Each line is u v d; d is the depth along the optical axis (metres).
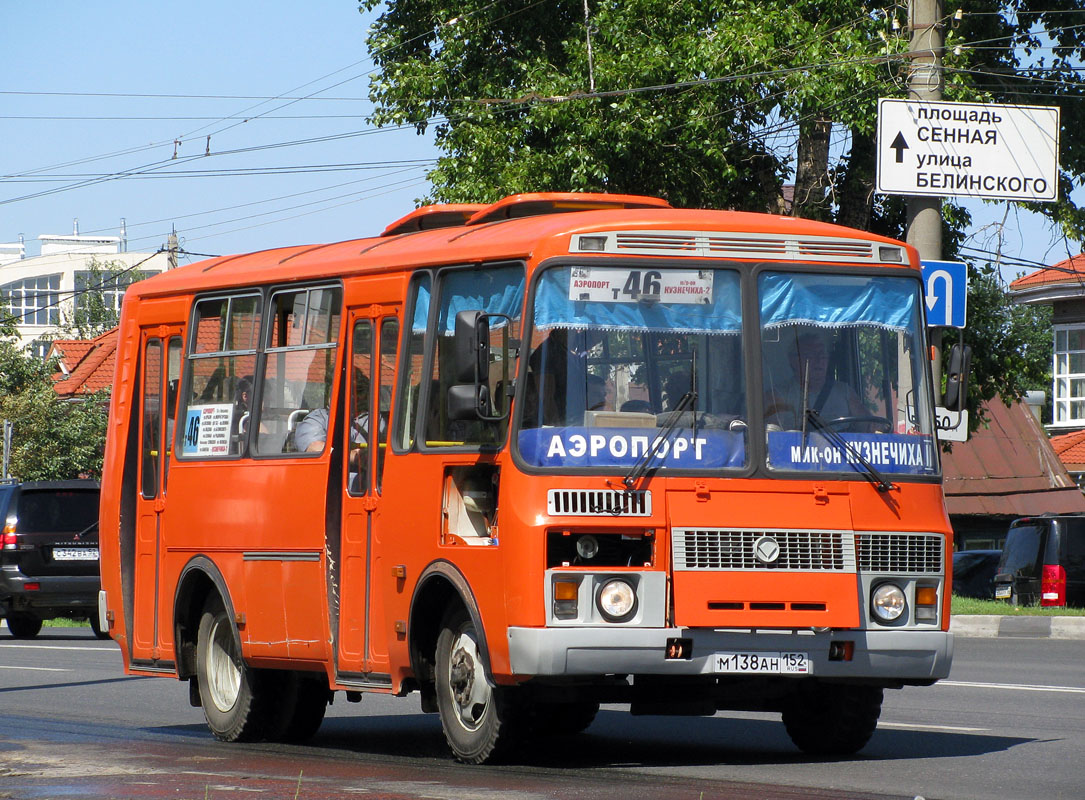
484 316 21.11
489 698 22.00
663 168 67.81
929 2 43.97
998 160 42.94
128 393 30.28
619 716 30.31
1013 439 103.62
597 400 21.48
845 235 23.05
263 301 26.98
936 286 44.03
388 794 19.23
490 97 71.19
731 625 21.28
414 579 22.98
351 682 24.33
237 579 26.80
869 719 23.55
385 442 23.97
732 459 21.80
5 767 22.39
